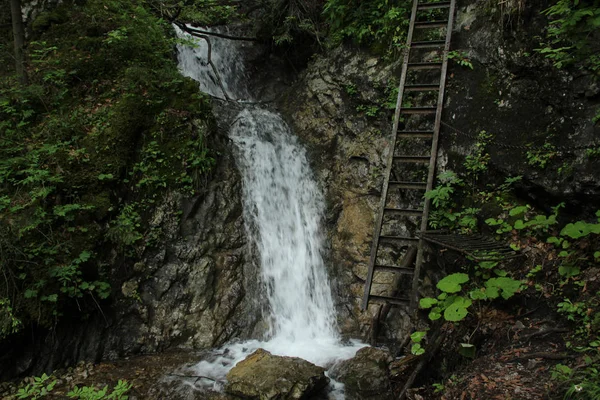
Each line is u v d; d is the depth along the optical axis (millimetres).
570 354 3977
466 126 6000
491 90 5836
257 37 9594
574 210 5023
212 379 4977
